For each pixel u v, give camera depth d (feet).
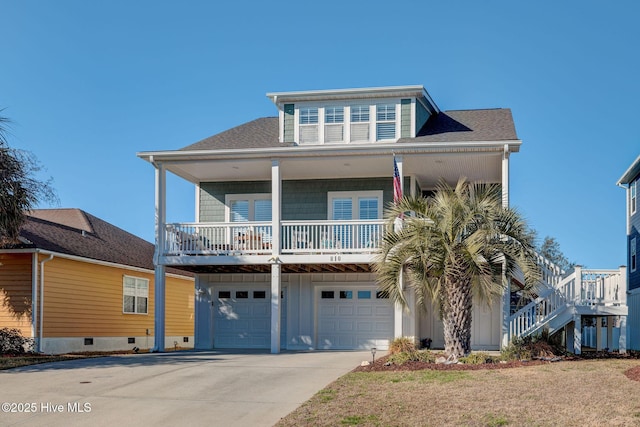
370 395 38.45
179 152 68.59
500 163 69.05
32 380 45.14
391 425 32.01
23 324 68.18
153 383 43.86
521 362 50.24
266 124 82.58
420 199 51.21
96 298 79.30
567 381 41.47
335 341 73.82
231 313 77.61
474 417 33.09
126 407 37.06
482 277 50.31
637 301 90.38
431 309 74.59
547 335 57.31
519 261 50.90
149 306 92.38
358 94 73.36
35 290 68.39
